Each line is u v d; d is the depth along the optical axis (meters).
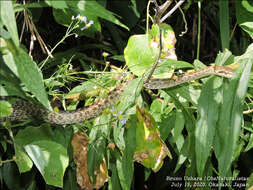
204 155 0.80
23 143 0.77
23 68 0.65
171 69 0.84
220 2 1.04
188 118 0.89
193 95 0.89
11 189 0.88
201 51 1.36
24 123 0.81
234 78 0.81
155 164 0.84
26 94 0.75
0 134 0.81
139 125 0.84
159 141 0.84
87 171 0.85
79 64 1.18
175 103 0.90
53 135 0.81
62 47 1.22
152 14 1.23
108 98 0.84
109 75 0.89
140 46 0.81
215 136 0.82
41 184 0.97
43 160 0.77
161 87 0.87
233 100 0.80
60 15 0.91
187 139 0.90
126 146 0.84
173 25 1.31
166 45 0.82
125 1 1.14
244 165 1.12
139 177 1.15
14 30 0.61
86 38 1.24
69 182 0.90
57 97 0.87
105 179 0.85
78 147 0.85
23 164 0.76
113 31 1.17
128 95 0.80
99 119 0.87
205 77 0.88
